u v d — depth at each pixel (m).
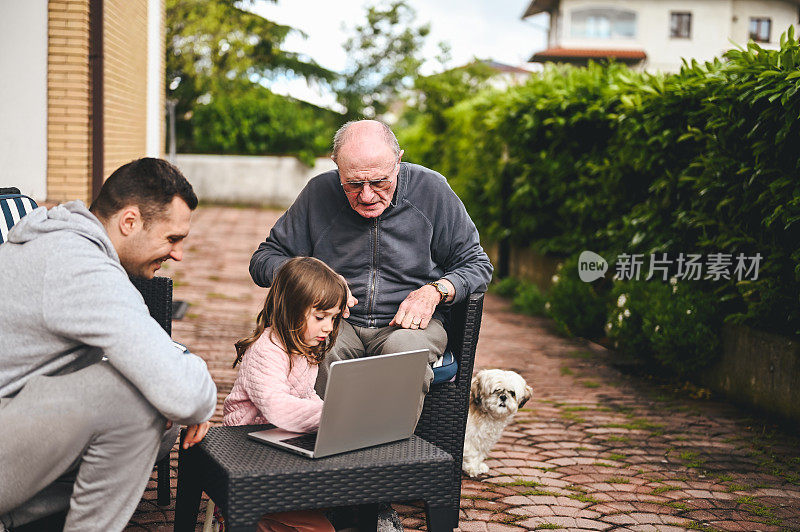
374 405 2.28
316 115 27.83
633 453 4.25
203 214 17.78
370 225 3.13
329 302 2.48
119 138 8.48
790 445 4.47
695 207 5.82
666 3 31.59
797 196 4.53
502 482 3.73
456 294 3.05
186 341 6.32
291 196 20.56
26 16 7.04
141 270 2.28
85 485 2.08
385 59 27.81
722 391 5.55
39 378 2.05
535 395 5.40
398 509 3.28
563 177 8.57
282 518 2.48
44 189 7.21
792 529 3.31
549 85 9.01
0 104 7.11
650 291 6.18
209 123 20.73
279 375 2.47
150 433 2.11
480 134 11.67
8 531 2.08
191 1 19.22
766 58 4.91
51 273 2.02
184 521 2.45
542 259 9.77
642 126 6.30
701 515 3.43
